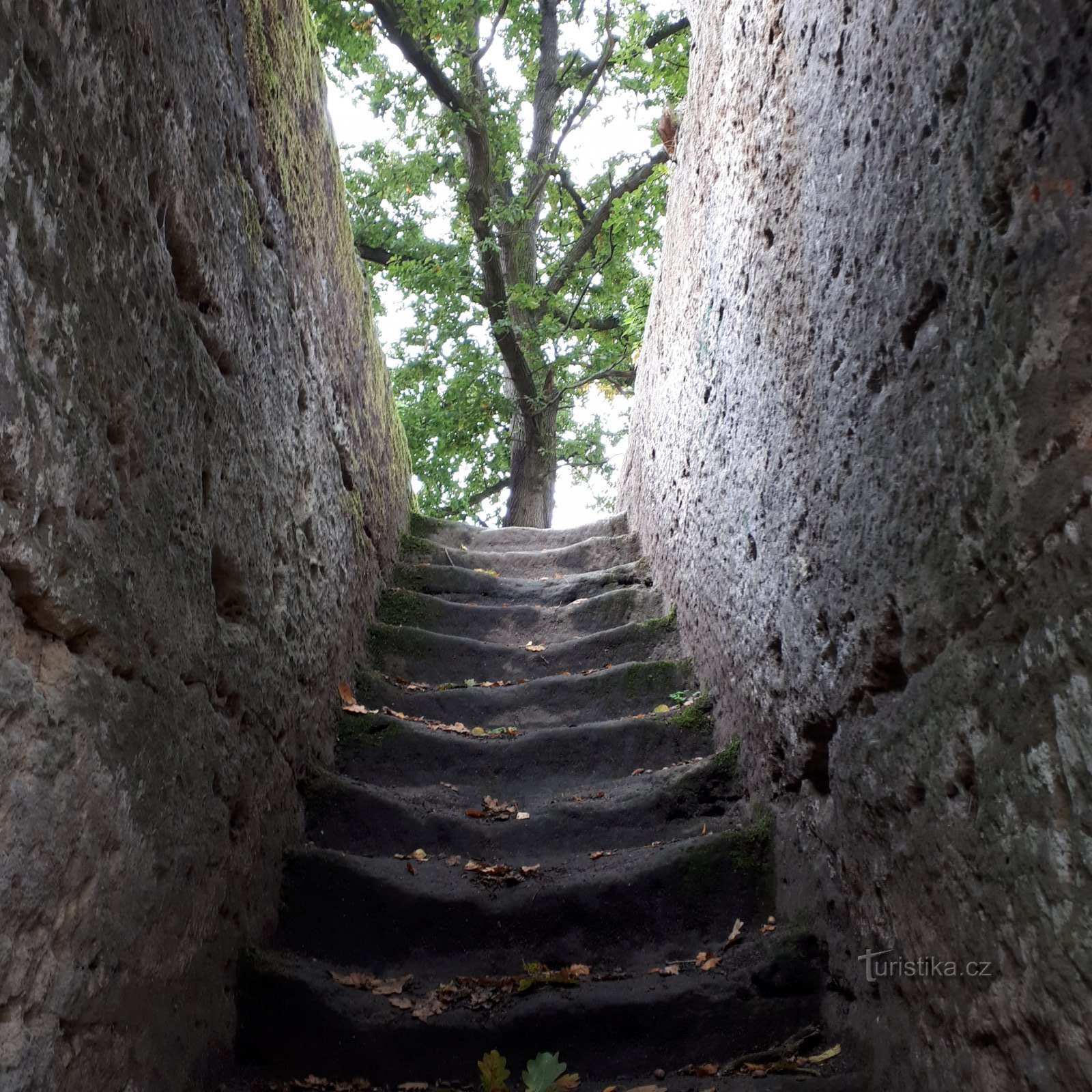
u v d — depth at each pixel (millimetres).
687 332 4430
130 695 1780
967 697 1635
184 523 2141
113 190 1765
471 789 3646
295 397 3324
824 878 2498
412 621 5098
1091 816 1268
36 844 1384
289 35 3549
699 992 2484
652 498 5504
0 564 1325
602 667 4641
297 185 3562
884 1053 2027
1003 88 1503
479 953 2770
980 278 1587
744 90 3371
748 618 3217
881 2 2057
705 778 3338
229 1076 2256
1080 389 1309
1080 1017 1304
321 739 3506
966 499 1629
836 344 2316
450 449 13305
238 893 2475
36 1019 1413
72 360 1548
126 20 1862
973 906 1616
